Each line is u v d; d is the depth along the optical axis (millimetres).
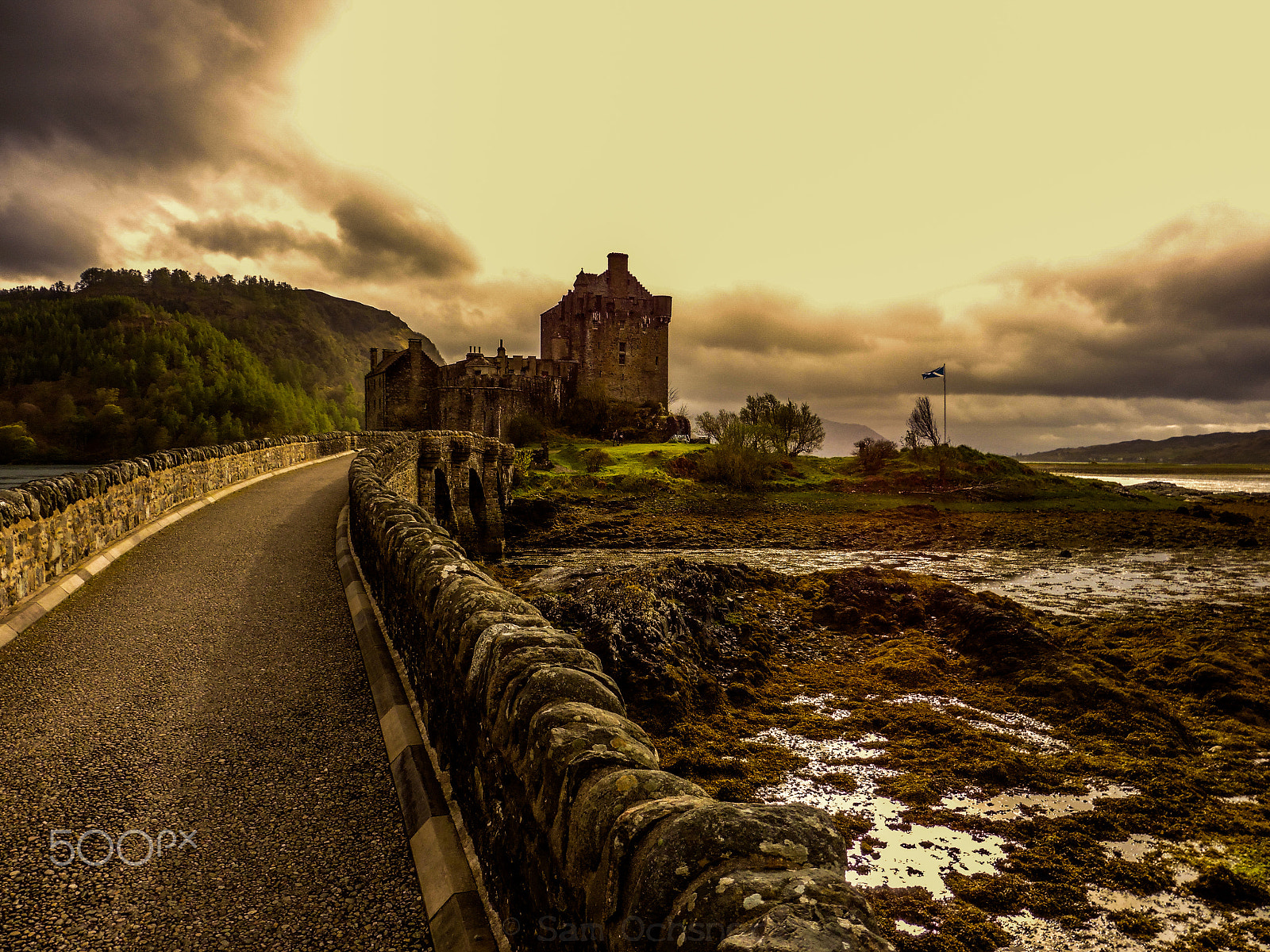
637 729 3078
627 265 98375
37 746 5195
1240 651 18750
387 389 77312
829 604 21438
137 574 10031
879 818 10680
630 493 59188
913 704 15398
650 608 16484
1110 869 9414
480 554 38062
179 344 187375
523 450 72062
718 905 1783
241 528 13500
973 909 8562
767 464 68250
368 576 9289
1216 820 10703
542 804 2814
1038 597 28422
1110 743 13555
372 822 4359
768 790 11547
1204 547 43094
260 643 7414
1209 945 8047
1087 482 73875
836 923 1646
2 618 7570
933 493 63250
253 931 3434
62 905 3572
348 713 5844
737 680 16500
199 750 5180
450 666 4523
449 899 3547
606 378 95438
